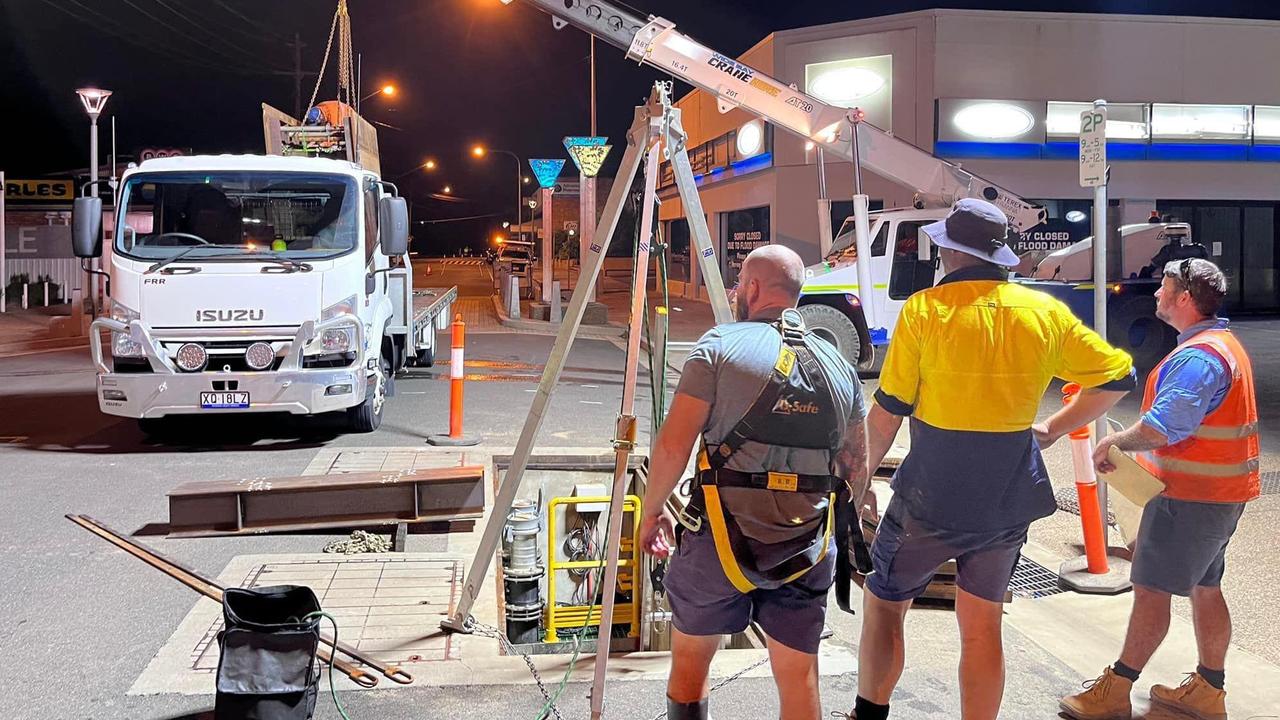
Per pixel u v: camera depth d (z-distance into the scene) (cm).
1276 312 2891
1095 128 656
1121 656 441
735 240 3316
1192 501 416
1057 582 639
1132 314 1842
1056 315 371
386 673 467
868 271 1221
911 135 2655
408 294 1323
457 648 500
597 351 2041
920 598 600
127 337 955
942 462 370
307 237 1018
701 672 352
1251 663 504
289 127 1315
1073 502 838
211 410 957
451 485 725
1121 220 2734
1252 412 425
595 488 801
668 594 353
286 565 618
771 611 343
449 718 432
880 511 643
